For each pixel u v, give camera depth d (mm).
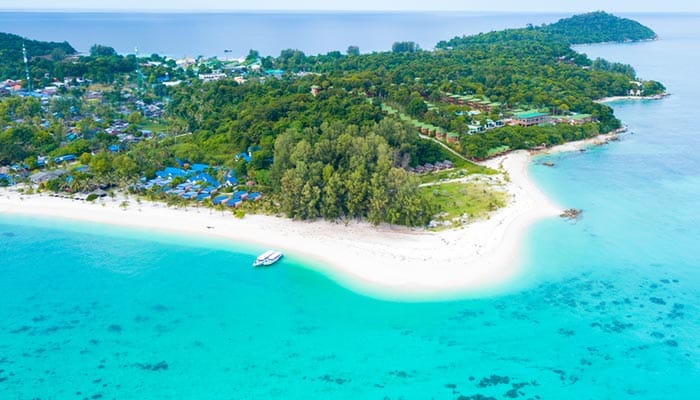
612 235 139875
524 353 95688
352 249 131500
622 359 94000
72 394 87438
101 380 90500
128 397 86625
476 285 116062
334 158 158750
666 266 124500
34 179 181000
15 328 105438
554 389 87250
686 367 91875
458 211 153125
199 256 131750
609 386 87812
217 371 92375
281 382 89375
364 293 113938
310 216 146125
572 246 133500
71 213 158750
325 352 96562
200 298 114312
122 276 124000
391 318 105625
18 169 190500
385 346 97812
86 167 188500
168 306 111875
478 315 106188
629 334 100375
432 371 91500
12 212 159625
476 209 154500
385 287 115688
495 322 104000
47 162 195000
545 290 114500
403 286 115938
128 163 179125
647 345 97438
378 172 145750
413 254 128375
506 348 97000
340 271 122375
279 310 109125
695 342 98125
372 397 85688
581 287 115688
